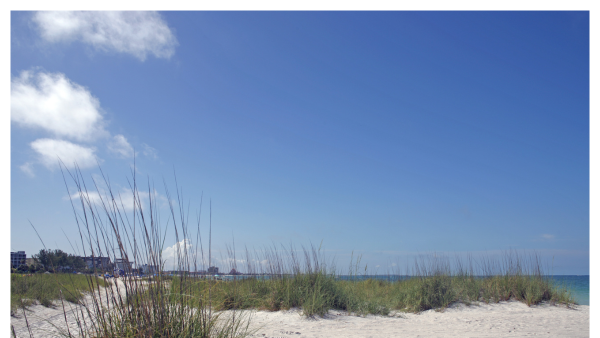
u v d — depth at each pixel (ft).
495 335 19.49
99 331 11.43
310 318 24.62
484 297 33.45
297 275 29.53
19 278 28.91
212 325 13.74
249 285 29.27
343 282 31.30
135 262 12.10
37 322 21.81
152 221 12.56
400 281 38.86
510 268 36.19
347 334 19.63
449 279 33.73
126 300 11.69
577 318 25.93
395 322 24.45
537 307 31.07
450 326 22.66
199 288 13.93
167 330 11.59
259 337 17.57
